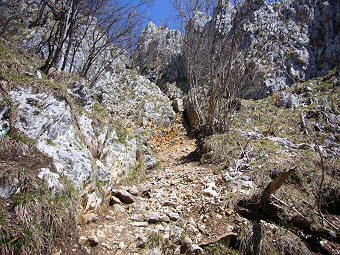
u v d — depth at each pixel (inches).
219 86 425.7
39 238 147.8
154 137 515.2
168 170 338.3
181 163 370.3
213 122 431.8
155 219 210.2
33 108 205.8
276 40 621.9
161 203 242.8
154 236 189.6
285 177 218.1
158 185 284.0
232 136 382.3
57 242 158.4
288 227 228.8
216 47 460.1
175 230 200.8
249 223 220.1
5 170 161.5
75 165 205.2
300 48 613.6
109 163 262.4
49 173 178.4
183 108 659.4
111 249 173.8
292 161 311.9
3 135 183.6
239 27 464.1
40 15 528.7
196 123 526.6
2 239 136.8
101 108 309.9
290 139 401.4
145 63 891.4
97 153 253.9
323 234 225.6
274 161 310.5
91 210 202.2
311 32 631.2
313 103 481.4
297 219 232.2
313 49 617.3
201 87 505.4
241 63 444.8
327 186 279.1
